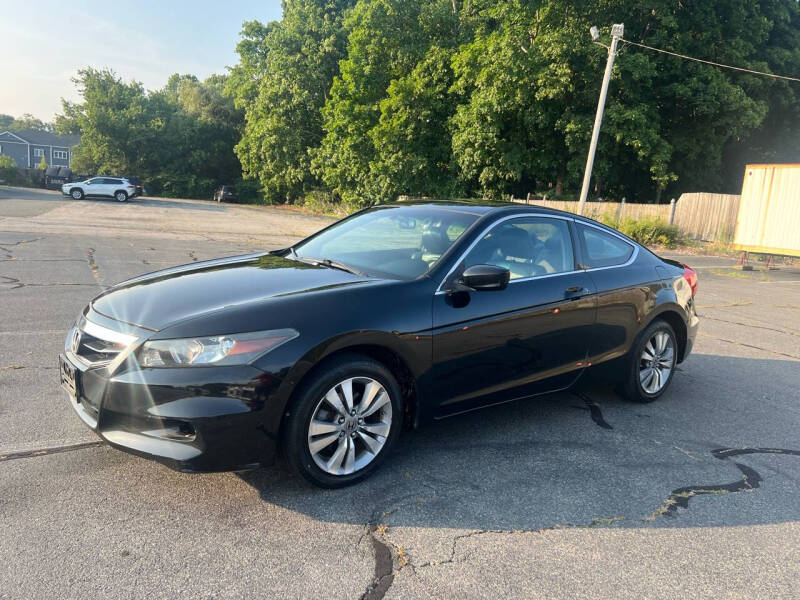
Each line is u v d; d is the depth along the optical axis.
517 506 3.06
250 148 51.41
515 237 3.96
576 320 4.07
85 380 2.91
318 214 43.66
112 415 2.81
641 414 4.55
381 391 3.21
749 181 15.93
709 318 8.77
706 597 2.41
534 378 3.93
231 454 2.78
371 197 34.97
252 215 34.06
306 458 2.98
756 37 30.11
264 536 2.66
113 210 28.55
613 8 27.84
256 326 2.87
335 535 2.71
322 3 48.28
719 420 4.51
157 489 3.02
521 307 3.74
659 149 27.75
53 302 7.21
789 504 3.24
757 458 3.84
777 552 2.77
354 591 2.32
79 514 2.75
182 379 2.71
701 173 33.19
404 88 31.92
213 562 2.45
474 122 28.34
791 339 7.53
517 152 29.06
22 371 4.64
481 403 3.71
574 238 4.33
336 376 3.01
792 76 32.34
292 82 45.03
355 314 3.10
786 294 11.78
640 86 28.03
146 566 2.40
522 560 2.59
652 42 28.20
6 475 3.06
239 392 2.76
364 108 34.34
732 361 6.32
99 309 3.19
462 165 30.06
